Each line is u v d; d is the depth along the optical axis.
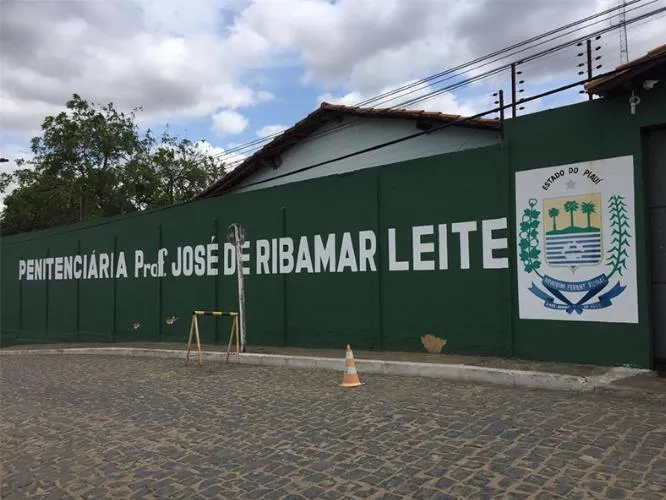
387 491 4.55
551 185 9.09
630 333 8.24
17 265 23.41
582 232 8.73
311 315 12.95
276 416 7.16
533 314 9.29
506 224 9.69
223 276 15.23
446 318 10.53
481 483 4.57
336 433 6.22
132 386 10.05
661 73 7.92
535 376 7.97
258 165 19.69
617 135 8.41
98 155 38.59
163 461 5.71
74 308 20.48
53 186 37.78
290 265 13.45
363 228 11.99
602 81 8.11
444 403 7.26
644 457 4.89
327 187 12.73
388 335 11.47
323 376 9.90
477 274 10.10
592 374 7.89
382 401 7.61
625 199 8.31
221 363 12.37
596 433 5.61
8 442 6.86
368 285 11.88
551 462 4.91
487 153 9.98
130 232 18.25
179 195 38.56
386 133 16.31
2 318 24.11
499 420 6.29
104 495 4.93
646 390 7.01
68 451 6.29
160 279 17.14
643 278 8.13
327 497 4.52
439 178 10.72
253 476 5.11
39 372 13.10
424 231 10.91
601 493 4.23
